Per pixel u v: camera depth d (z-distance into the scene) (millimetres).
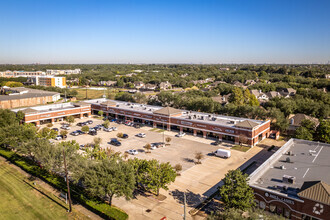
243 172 53250
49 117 96250
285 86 166750
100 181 37375
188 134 82125
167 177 41156
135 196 43188
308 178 40594
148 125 94188
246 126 69062
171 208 39531
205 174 52219
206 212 38500
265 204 36562
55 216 36938
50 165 45500
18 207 39406
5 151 61719
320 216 31344
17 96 134375
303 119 76938
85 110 108625
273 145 69750
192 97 119375
